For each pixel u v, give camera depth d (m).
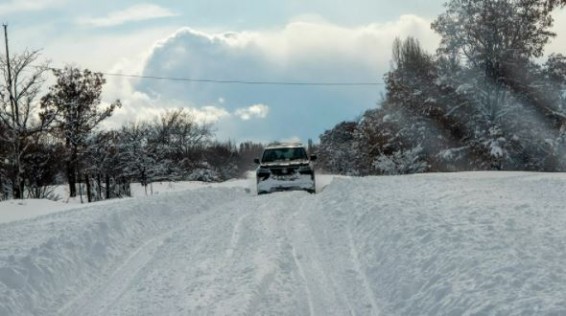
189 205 14.19
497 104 39.53
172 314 5.97
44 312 6.43
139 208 12.01
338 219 10.48
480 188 12.46
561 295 4.45
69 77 41.94
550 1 33.53
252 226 10.70
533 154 39.34
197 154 77.00
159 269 7.98
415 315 5.32
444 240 6.80
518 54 39.06
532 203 9.38
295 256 8.29
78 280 7.64
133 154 47.72
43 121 38.50
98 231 9.55
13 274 6.76
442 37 41.44
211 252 8.75
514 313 4.30
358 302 6.14
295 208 13.00
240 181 29.86
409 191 12.32
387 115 46.12
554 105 39.12
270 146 19.78
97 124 43.38
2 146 35.16
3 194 37.06
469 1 40.12
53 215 13.14
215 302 6.17
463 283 5.29
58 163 42.38
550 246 6.02
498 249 6.07
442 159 41.50
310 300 6.31
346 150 72.56
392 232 7.92
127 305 6.45
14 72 33.66
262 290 6.53
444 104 42.09
